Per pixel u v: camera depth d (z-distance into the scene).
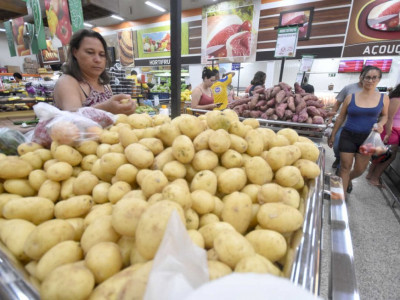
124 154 0.83
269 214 0.60
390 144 2.63
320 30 4.95
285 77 6.89
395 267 1.61
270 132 1.01
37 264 0.49
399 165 2.76
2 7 2.31
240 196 0.65
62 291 0.40
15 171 0.76
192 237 0.51
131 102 1.39
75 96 1.50
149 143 0.85
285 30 2.58
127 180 0.75
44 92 3.60
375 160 2.72
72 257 0.50
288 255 0.56
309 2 4.96
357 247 1.81
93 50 1.55
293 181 0.78
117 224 0.52
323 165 1.14
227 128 0.90
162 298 0.32
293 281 0.47
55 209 0.67
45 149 0.94
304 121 1.95
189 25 6.61
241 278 0.30
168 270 0.36
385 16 4.30
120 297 0.37
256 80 3.84
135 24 7.79
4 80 5.49
